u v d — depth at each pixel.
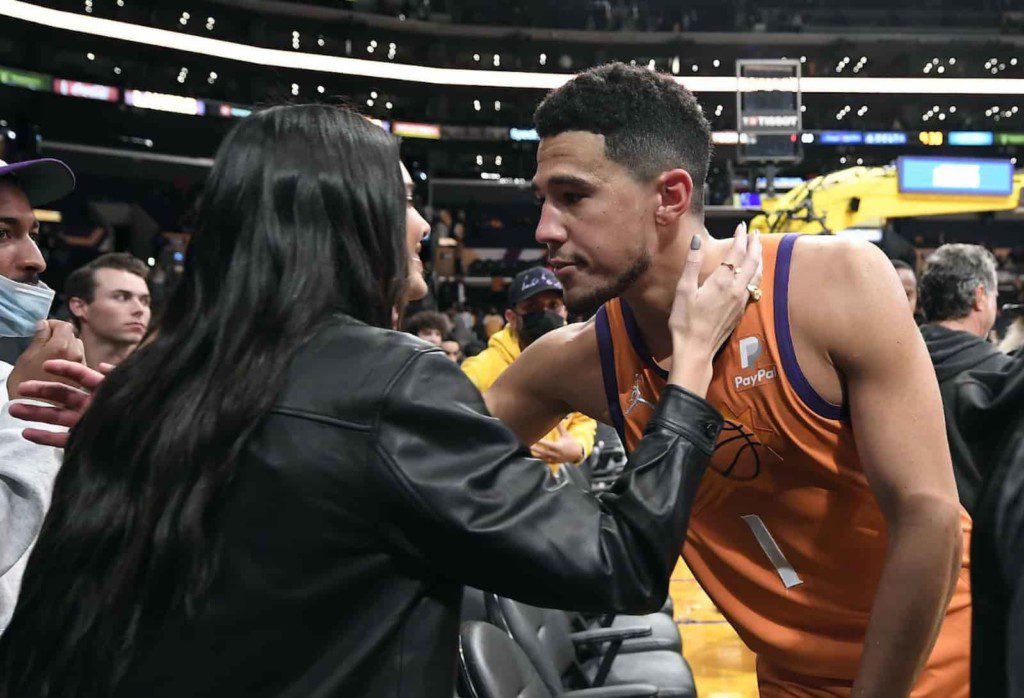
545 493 0.85
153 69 22.62
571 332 1.35
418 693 0.84
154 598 0.79
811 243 1.13
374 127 0.96
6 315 1.74
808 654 1.27
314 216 0.88
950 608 1.44
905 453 1.06
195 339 0.85
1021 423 1.06
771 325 1.11
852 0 26.67
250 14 23.17
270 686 0.80
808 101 26.00
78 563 0.81
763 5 26.69
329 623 0.82
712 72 25.45
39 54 21.20
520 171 25.11
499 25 25.55
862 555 1.20
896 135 25.25
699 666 3.73
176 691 0.79
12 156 14.96
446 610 0.88
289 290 0.85
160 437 0.81
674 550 0.88
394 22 24.17
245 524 0.80
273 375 0.82
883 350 1.07
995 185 8.12
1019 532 1.02
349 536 0.81
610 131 1.07
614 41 24.84
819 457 1.14
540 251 22.00
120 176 21.36
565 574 0.82
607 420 1.33
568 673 2.72
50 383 1.02
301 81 24.11
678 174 1.09
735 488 1.20
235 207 0.88
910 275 3.45
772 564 1.24
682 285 1.05
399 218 0.94
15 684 0.81
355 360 0.84
